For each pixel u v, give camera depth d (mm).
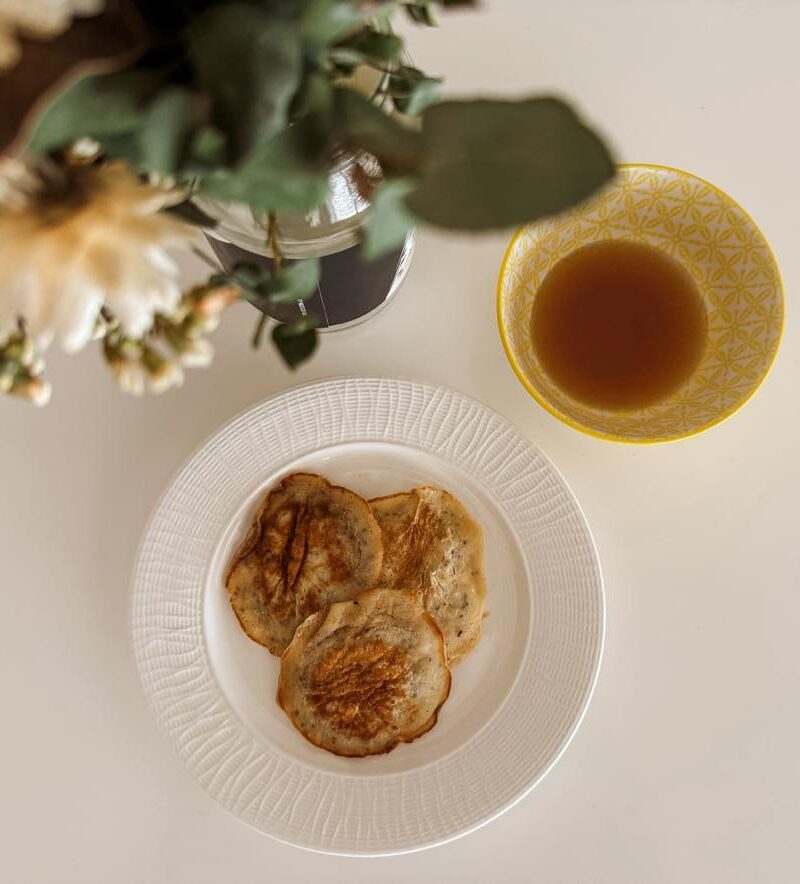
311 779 477
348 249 375
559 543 492
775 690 500
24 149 214
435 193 210
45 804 497
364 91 302
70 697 505
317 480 509
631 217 499
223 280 284
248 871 495
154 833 497
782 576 508
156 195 240
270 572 499
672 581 511
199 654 490
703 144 531
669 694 502
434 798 471
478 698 496
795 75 535
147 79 219
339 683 490
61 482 519
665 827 494
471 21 534
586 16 538
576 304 507
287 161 227
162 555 491
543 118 209
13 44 190
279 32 210
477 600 500
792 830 491
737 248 485
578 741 500
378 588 501
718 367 490
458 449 503
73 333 231
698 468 518
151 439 522
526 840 497
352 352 525
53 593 512
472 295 526
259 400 521
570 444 522
